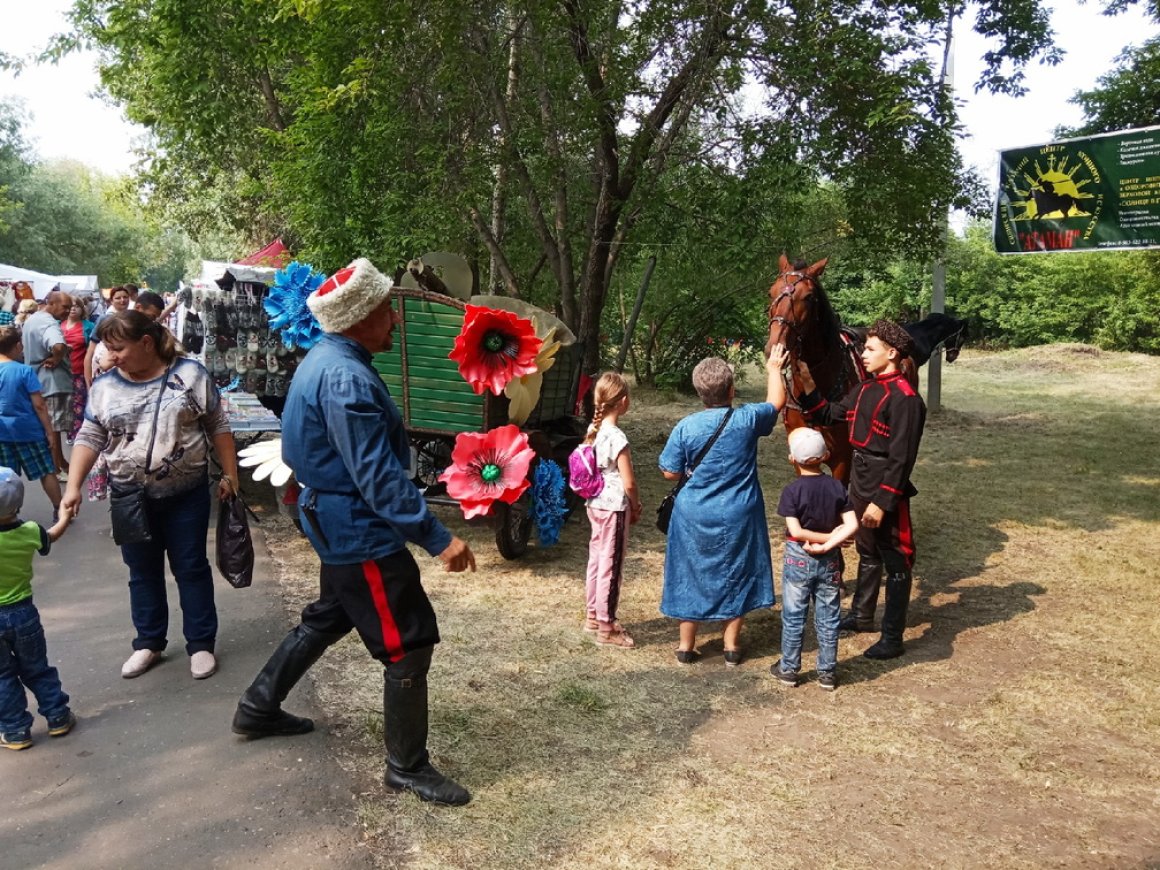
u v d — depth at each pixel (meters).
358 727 3.79
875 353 4.85
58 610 5.06
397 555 3.08
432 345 5.72
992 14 8.38
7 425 6.48
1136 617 5.39
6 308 13.84
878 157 7.74
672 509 4.59
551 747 3.70
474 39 7.95
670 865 2.94
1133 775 3.61
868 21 7.53
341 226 8.05
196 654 4.23
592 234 9.02
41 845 2.94
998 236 11.56
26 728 3.54
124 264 43.34
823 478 4.34
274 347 6.61
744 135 7.95
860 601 5.12
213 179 16.83
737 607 4.48
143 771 3.41
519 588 5.71
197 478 4.15
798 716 4.08
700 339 15.29
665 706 4.14
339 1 7.17
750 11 7.61
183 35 9.55
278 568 5.87
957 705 4.21
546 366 5.73
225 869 2.84
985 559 6.57
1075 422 13.38
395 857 2.94
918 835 3.16
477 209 8.43
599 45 7.95
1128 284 24.52
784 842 3.09
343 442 2.89
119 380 3.98
